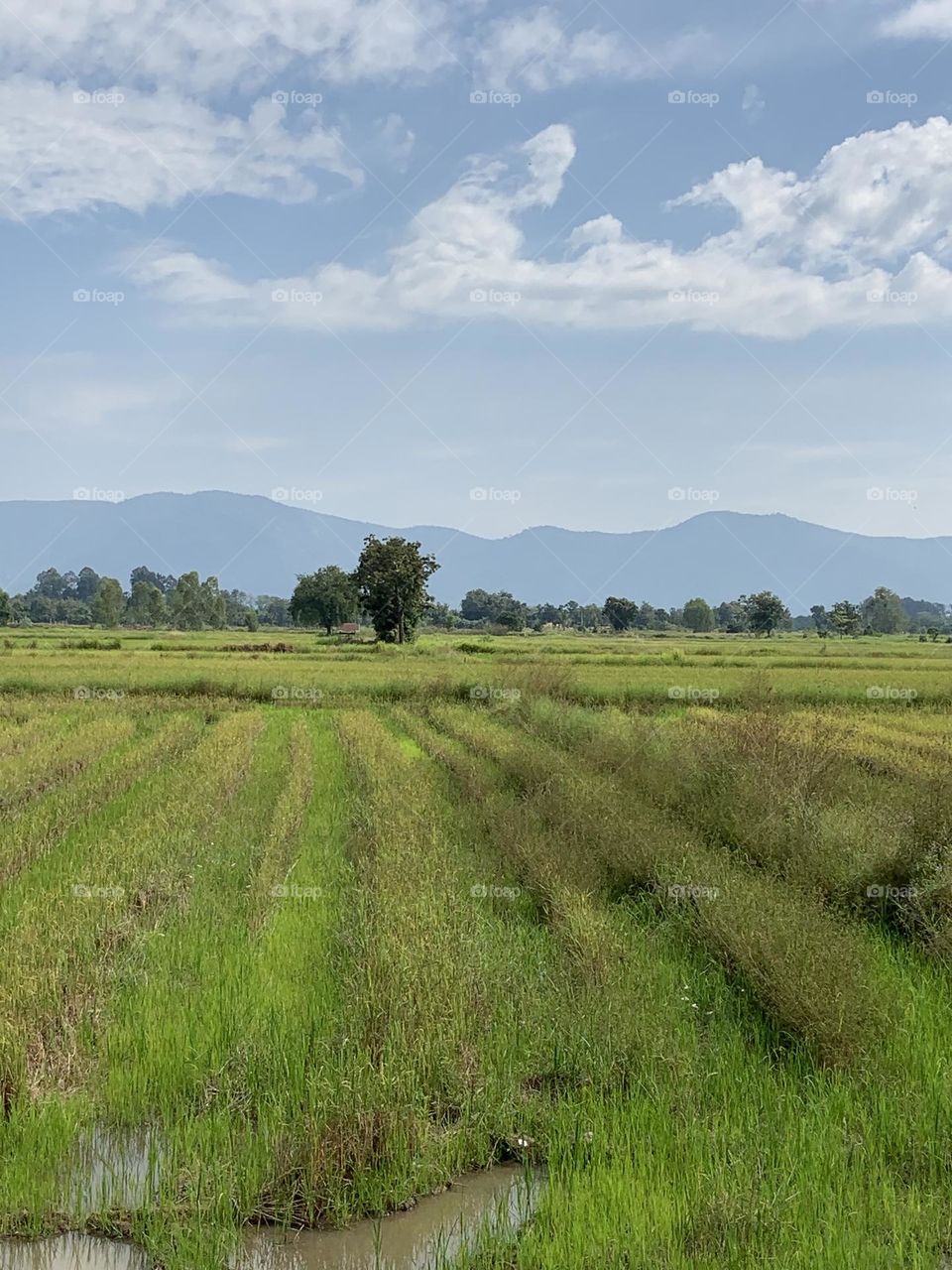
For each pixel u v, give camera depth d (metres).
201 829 14.34
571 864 11.77
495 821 14.45
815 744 16.09
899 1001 8.27
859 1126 6.61
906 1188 6.00
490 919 10.67
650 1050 7.41
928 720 30.11
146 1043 7.69
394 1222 6.00
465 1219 6.01
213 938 10.00
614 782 16.75
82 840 14.15
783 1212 5.59
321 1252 5.74
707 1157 6.23
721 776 14.95
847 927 9.76
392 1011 7.72
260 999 8.56
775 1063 7.59
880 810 12.91
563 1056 7.56
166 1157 6.41
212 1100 6.97
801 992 7.71
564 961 9.27
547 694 33.78
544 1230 5.64
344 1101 6.47
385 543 83.62
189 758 21.20
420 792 17.02
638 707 32.94
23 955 8.83
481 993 8.36
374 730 26.73
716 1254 5.34
